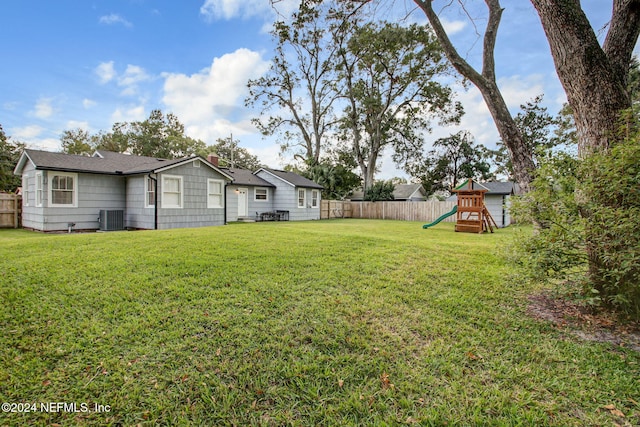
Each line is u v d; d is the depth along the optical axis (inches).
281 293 144.2
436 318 123.4
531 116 1096.8
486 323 120.0
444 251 240.8
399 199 1280.8
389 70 884.0
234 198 673.6
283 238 287.7
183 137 1398.9
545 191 125.3
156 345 98.7
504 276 175.8
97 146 1268.5
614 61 127.4
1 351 93.1
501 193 687.7
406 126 1042.7
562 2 131.9
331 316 122.0
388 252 232.4
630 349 100.9
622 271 104.3
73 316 116.2
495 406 75.4
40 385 79.7
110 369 86.7
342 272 178.9
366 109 967.6
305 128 1055.0
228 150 1614.2
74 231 426.0
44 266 173.9
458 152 1326.3
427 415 72.1
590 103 126.8
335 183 997.8
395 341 105.3
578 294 115.4
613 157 108.1
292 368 89.1
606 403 76.5
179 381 82.7
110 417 70.5
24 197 461.7
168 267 177.9
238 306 128.9
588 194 114.0
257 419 71.1
